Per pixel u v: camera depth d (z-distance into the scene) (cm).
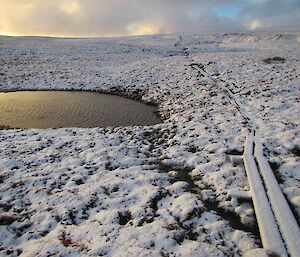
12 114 2030
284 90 1905
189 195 871
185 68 3077
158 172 1046
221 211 819
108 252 658
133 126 1600
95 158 1155
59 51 4747
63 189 945
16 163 1125
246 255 630
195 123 1541
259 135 1258
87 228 745
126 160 1134
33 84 2956
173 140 1340
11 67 3516
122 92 2648
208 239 700
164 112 1978
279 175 947
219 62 3125
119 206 847
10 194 923
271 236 668
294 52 4119
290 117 1435
